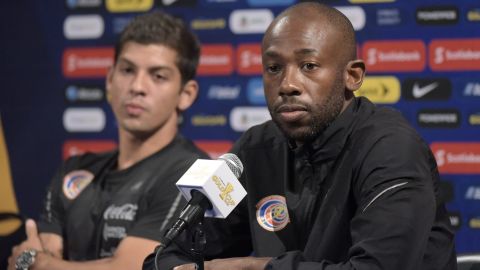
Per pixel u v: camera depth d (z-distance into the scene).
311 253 3.72
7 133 7.60
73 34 7.50
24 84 7.60
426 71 6.79
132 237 4.92
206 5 7.21
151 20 5.34
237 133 7.18
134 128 5.23
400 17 6.82
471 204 6.75
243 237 4.24
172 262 3.73
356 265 3.32
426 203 3.44
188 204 3.19
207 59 7.21
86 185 5.44
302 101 3.58
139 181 5.22
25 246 5.22
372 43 6.86
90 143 7.48
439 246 3.78
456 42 6.74
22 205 7.55
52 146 7.54
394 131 3.67
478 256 4.39
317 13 3.65
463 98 6.74
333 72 3.63
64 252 5.36
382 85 6.85
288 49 3.58
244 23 7.15
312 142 3.81
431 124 6.79
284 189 3.99
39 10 7.56
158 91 5.25
